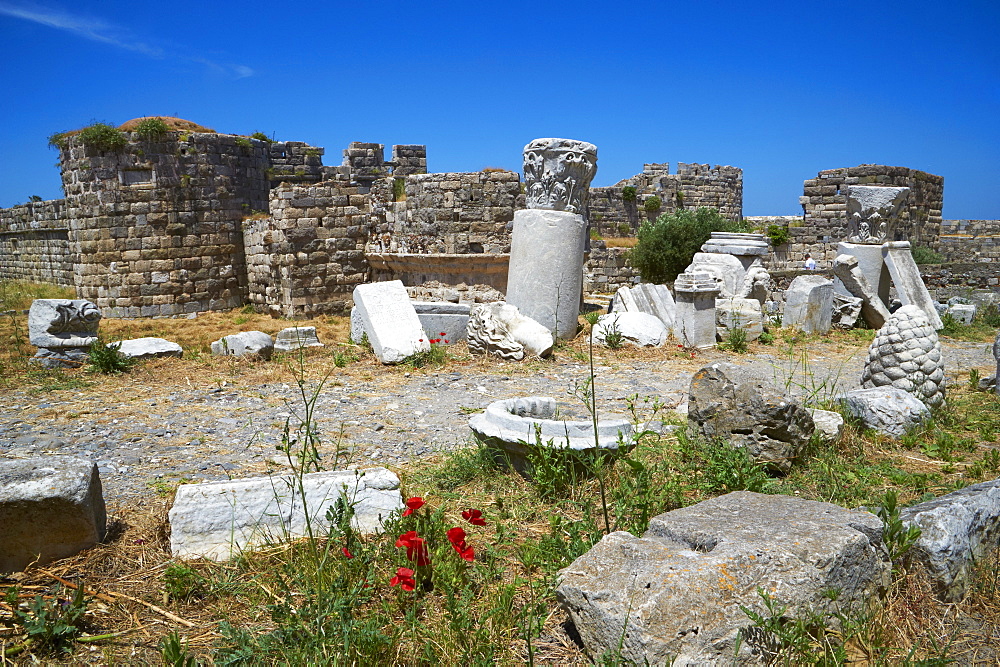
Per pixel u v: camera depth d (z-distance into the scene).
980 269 18.14
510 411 5.01
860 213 14.27
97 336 9.50
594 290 25.45
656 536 3.11
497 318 9.80
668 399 7.34
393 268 18.23
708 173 33.78
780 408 4.52
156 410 6.95
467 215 18.45
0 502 3.26
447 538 3.29
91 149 18.38
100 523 3.69
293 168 23.73
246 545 3.54
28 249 30.03
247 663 2.62
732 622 2.46
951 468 4.85
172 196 19.02
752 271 13.94
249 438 5.97
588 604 2.62
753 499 3.39
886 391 5.82
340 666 2.56
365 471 4.00
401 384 8.23
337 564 3.24
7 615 2.93
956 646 2.84
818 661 2.56
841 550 2.82
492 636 2.79
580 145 10.74
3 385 8.05
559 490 4.27
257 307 20.22
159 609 3.08
